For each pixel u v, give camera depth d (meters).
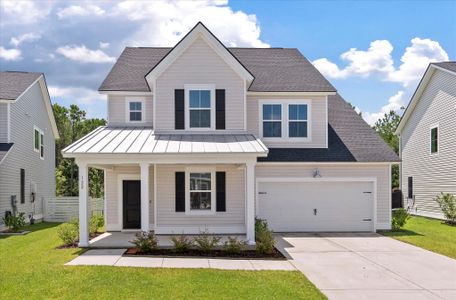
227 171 19.02
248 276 11.16
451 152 25.61
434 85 27.83
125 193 20.56
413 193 30.94
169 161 15.54
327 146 20.80
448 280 11.22
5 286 9.93
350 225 20.28
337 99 24.52
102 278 10.58
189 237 17.67
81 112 59.28
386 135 48.72
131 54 24.12
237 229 18.89
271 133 20.70
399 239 17.98
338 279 11.22
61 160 54.50
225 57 19.14
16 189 25.58
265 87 20.69
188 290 9.72
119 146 16.22
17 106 25.69
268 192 20.06
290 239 17.94
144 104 20.78
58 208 30.16
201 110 19.14
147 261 12.78
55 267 11.77
